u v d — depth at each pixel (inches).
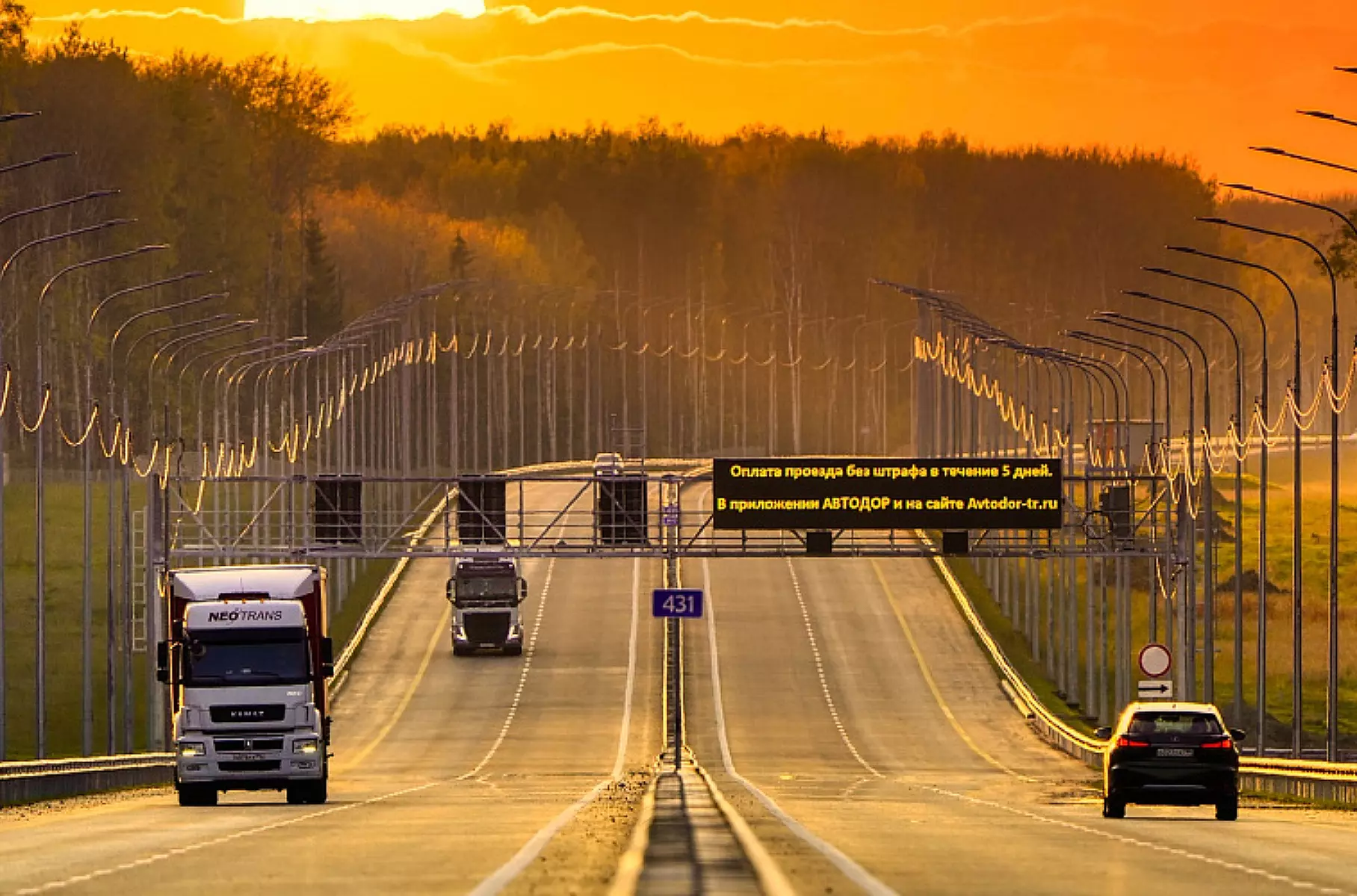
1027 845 3816.4
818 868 2942.9
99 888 2829.7
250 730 5885.8
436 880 2888.8
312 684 5974.4
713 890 2468.0
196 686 5895.7
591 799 5999.0
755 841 3457.2
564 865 3046.3
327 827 4446.4
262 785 5910.4
